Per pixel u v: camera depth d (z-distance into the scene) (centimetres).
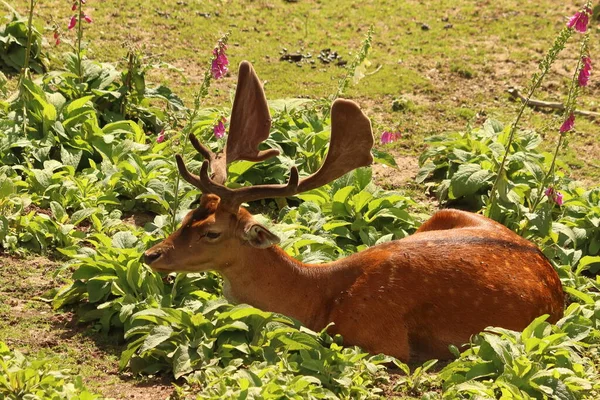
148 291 1059
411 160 1645
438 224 1198
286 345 968
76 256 1075
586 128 1830
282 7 2309
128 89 1619
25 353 988
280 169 1445
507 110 1889
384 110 1847
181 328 982
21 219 1221
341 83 1602
